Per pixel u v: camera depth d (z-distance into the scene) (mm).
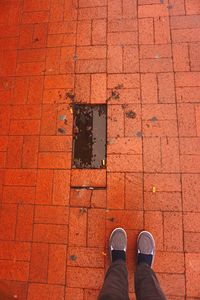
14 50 2326
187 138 2012
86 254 1901
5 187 2062
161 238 1881
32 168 2072
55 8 2383
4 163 2104
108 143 2047
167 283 1815
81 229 1939
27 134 2137
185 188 1937
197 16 2236
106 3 2340
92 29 2297
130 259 1889
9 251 1956
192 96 2082
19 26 2379
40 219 1983
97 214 1952
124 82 2150
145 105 2092
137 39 2232
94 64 2215
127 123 2070
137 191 1958
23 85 2236
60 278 1880
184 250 1854
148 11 2283
